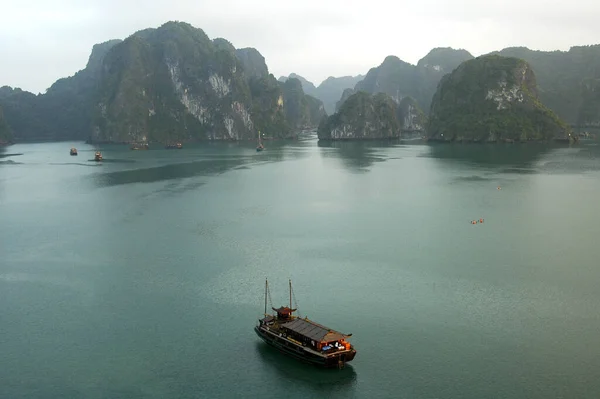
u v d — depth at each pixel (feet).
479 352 213.05
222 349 220.64
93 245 367.04
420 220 423.64
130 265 322.75
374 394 189.16
